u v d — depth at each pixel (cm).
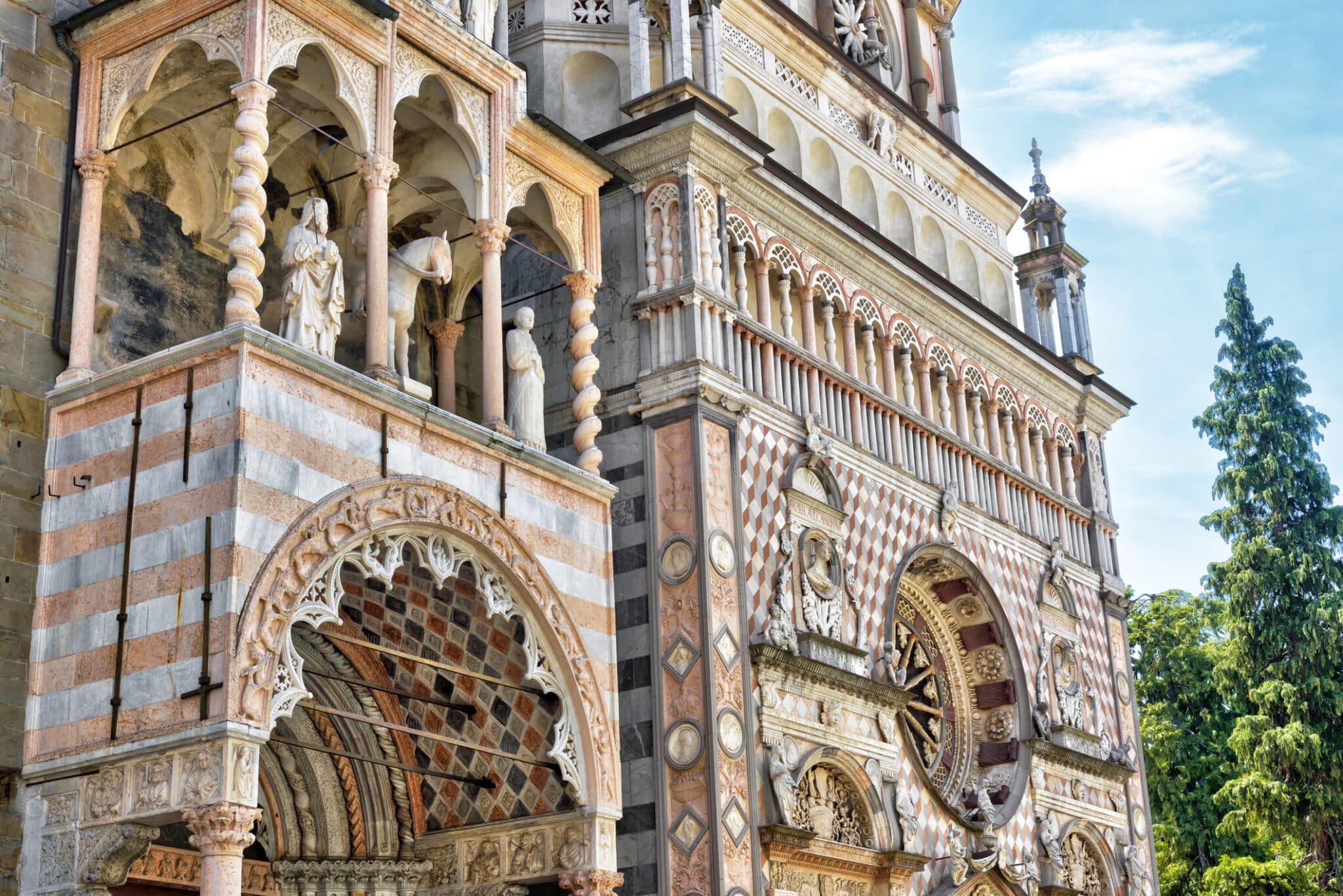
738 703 2448
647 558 2516
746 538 2586
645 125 2680
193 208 2219
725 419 2591
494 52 2280
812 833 2503
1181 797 5534
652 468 2552
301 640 2389
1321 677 5362
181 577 1750
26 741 1798
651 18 3023
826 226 2955
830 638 2702
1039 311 3944
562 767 2131
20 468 1889
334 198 2438
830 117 3334
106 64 2033
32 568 1877
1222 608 5925
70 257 1981
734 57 3078
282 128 2322
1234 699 5553
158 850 2262
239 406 1766
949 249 3631
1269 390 5878
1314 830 5109
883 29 3806
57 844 1753
